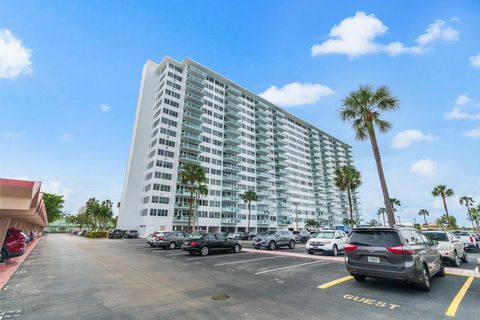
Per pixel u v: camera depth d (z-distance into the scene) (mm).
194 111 65625
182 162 59531
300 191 91500
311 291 6742
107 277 8945
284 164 86375
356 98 15664
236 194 67938
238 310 5227
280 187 81875
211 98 70750
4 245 12297
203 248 16062
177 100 62312
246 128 78250
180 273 9656
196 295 6430
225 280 8266
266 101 88062
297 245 26141
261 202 72562
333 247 15133
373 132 14867
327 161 109500
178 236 23266
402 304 5555
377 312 5059
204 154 63969
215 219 60625
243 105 80250
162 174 54781
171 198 54688
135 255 16578
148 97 65312
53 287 7434
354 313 5004
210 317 4828
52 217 68688
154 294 6559
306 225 87625
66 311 5258
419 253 6754
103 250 20531
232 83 77000
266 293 6574
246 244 29844
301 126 104125
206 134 66188
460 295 6227
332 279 8219
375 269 6754
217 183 64188
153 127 62062
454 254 10867
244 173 72625
